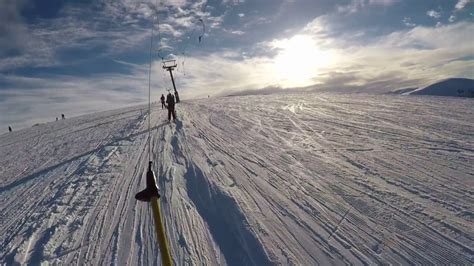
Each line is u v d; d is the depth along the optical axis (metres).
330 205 5.80
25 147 19.81
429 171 6.84
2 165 14.40
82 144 16.17
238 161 8.95
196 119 18.31
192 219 5.82
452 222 4.89
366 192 6.17
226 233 5.27
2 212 7.62
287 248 4.64
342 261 4.28
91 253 5.10
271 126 13.57
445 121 11.19
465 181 6.20
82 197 7.60
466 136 9.06
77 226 6.07
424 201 5.59
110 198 7.37
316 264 4.27
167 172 8.52
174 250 4.88
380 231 4.86
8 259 5.20
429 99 17.81
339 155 8.57
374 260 4.25
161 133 15.04
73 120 38.31
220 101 31.27
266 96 31.70
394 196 5.88
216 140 11.99
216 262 4.52
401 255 4.29
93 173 9.55
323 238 4.81
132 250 5.07
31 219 6.72
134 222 5.99
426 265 4.07
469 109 13.23
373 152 8.52
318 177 7.16
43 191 8.71
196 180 7.72
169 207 6.36
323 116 14.71
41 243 5.57
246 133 12.73
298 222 5.31
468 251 4.23
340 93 27.69
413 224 4.95
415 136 9.57
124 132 17.48
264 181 7.21
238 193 6.63
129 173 9.14
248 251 4.68
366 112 14.65
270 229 5.16
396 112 13.98
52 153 15.28
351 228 5.01
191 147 11.27
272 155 9.20
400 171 7.01
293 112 16.91
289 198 6.22
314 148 9.48
